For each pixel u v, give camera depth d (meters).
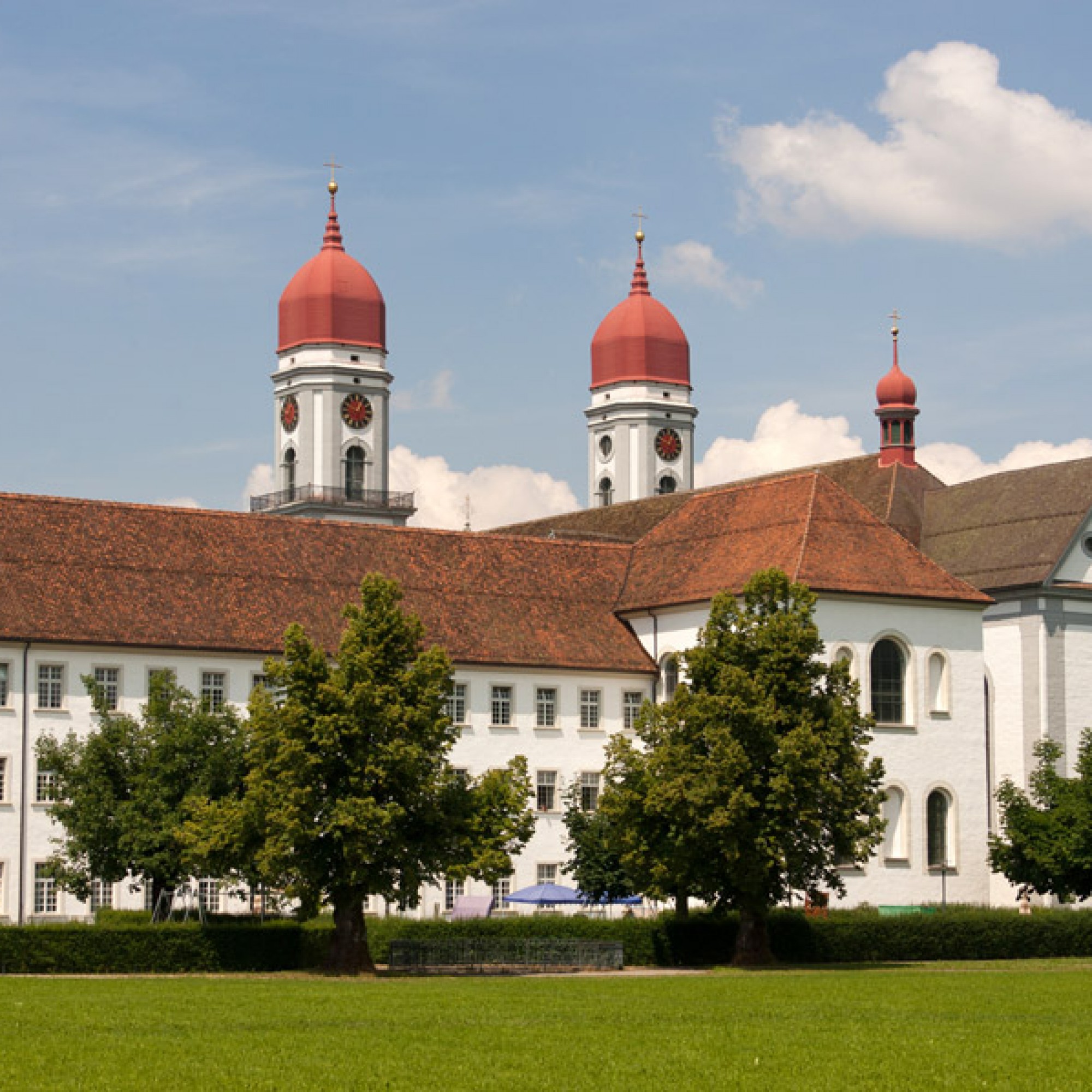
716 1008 52.81
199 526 100.62
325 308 192.25
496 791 73.31
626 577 110.62
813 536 100.75
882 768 78.19
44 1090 35.62
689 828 75.62
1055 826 87.88
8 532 94.50
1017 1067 40.19
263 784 70.00
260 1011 50.28
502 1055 41.19
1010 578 111.12
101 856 77.12
